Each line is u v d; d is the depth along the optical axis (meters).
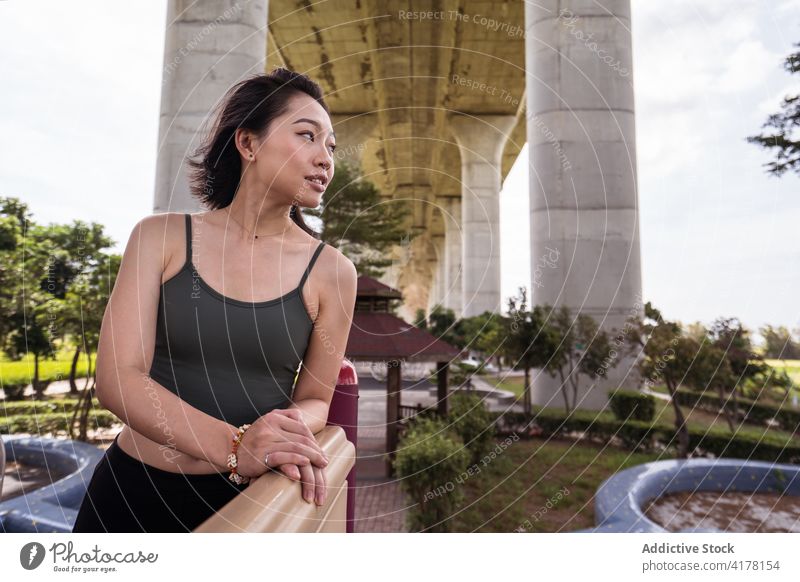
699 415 4.44
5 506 2.36
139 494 0.73
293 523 0.51
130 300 0.71
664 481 3.14
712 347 3.75
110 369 0.65
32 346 3.54
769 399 4.14
